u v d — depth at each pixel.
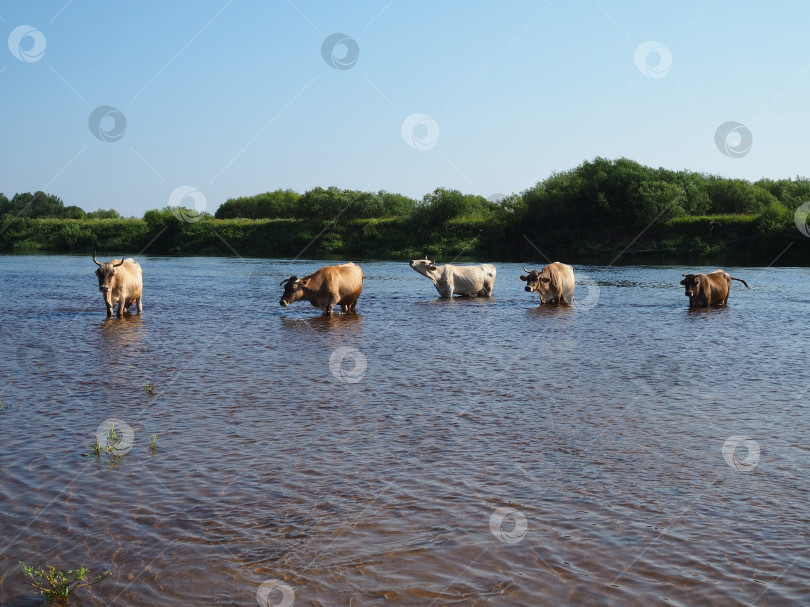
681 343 16.31
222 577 5.62
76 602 5.27
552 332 18.17
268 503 6.96
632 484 7.39
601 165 61.25
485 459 8.15
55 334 17.48
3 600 5.28
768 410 10.18
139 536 6.28
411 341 16.69
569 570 5.71
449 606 5.23
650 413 10.06
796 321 20.12
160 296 27.75
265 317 21.36
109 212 105.75
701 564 5.78
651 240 53.69
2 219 79.00
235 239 68.00
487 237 60.50
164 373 12.81
